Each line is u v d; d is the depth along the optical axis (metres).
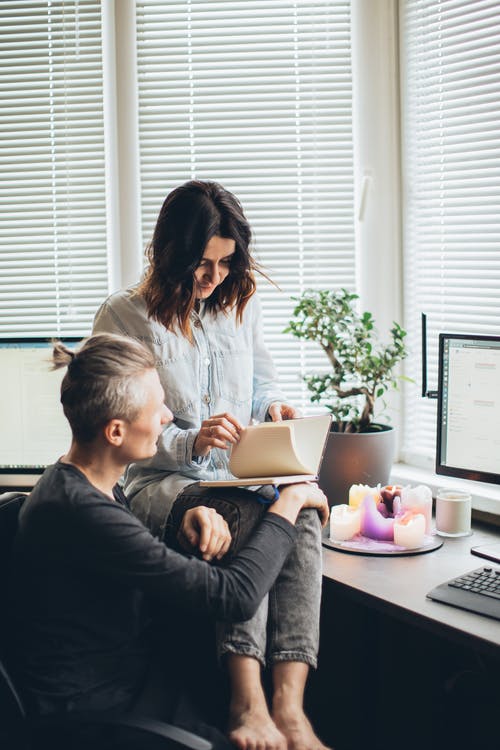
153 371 1.53
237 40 2.56
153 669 1.62
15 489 2.45
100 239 2.65
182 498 1.83
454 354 2.01
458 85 2.36
